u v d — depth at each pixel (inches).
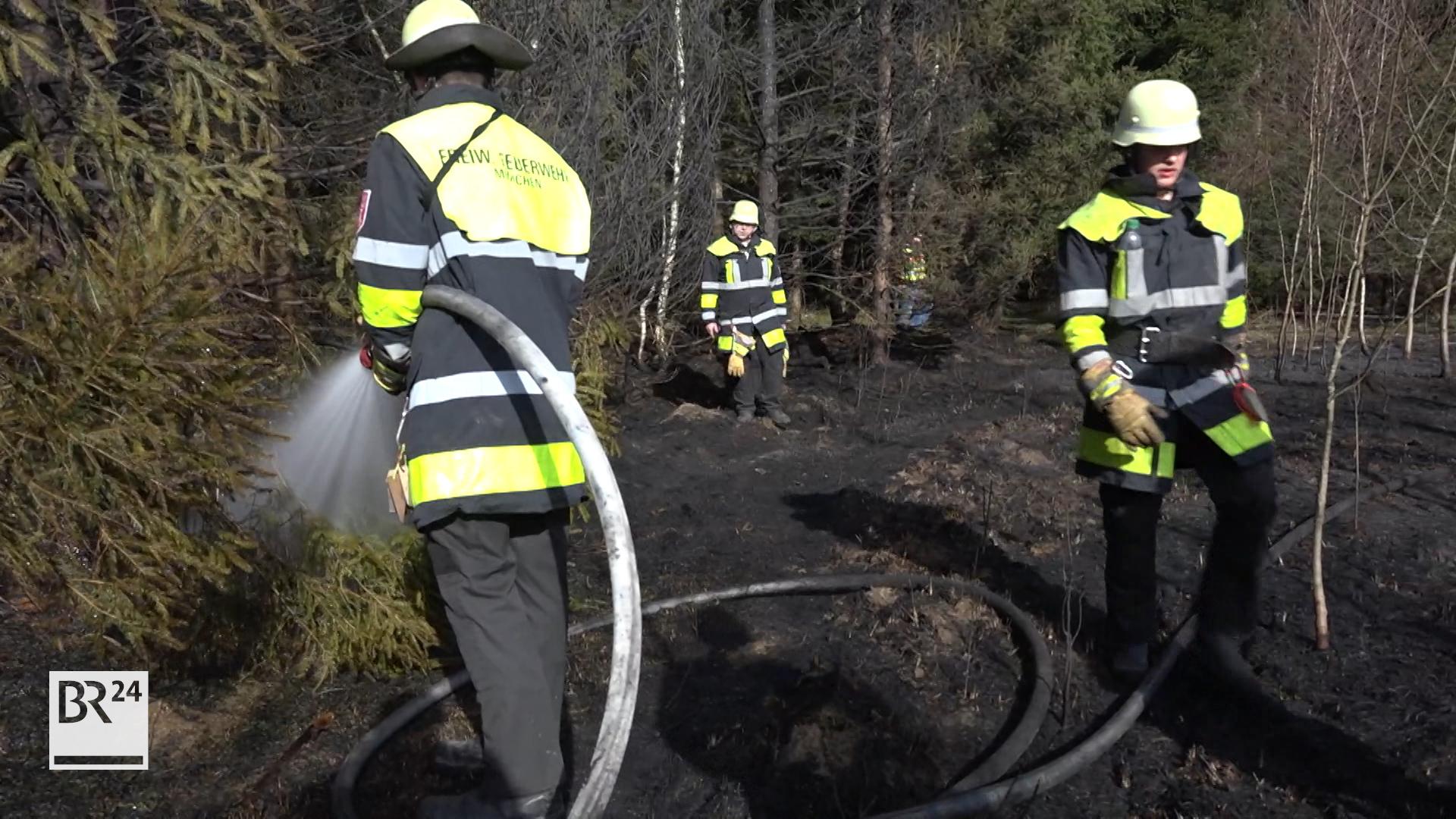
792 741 132.0
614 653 96.3
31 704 139.6
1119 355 142.6
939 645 160.7
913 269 478.0
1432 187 382.6
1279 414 320.8
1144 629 148.0
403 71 115.0
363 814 120.0
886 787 124.6
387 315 107.3
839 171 502.6
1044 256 534.0
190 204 148.1
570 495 109.7
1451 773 122.5
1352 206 375.6
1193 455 146.0
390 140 105.3
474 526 107.5
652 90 366.6
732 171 525.0
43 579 117.0
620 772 128.3
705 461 292.0
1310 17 429.4
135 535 117.0
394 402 152.8
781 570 198.8
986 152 518.0
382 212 104.7
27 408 111.3
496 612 109.4
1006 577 187.9
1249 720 138.2
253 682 148.3
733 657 159.0
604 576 196.2
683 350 458.6
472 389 105.7
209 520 129.0
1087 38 563.8
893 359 475.2
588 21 297.6
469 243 106.6
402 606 146.3
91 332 112.4
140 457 114.6
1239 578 146.6
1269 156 506.3
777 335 337.1
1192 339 139.1
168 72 156.5
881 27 453.7
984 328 524.4
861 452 300.0
